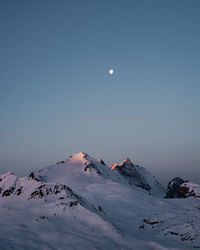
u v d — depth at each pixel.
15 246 55.34
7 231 67.00
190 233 80.69
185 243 76.00
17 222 75.75
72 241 64.12
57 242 62.78
